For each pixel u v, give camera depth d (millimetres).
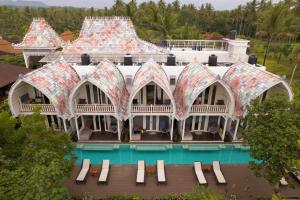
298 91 31578
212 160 24641
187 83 26688
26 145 15703
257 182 21391
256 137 16969
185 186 20812
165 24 70438
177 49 41094
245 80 25828
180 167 23422
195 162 23188
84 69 29891
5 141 15922
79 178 20969
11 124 16234
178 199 18625
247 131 18297
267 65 59250
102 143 26531
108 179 21562
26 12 110625
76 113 25578
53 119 26969
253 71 26109
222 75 29828
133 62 34125
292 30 65875
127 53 35312
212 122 28422
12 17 101688
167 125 28469
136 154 25344
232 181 21531
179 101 27047
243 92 24891
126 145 26297
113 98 24453
